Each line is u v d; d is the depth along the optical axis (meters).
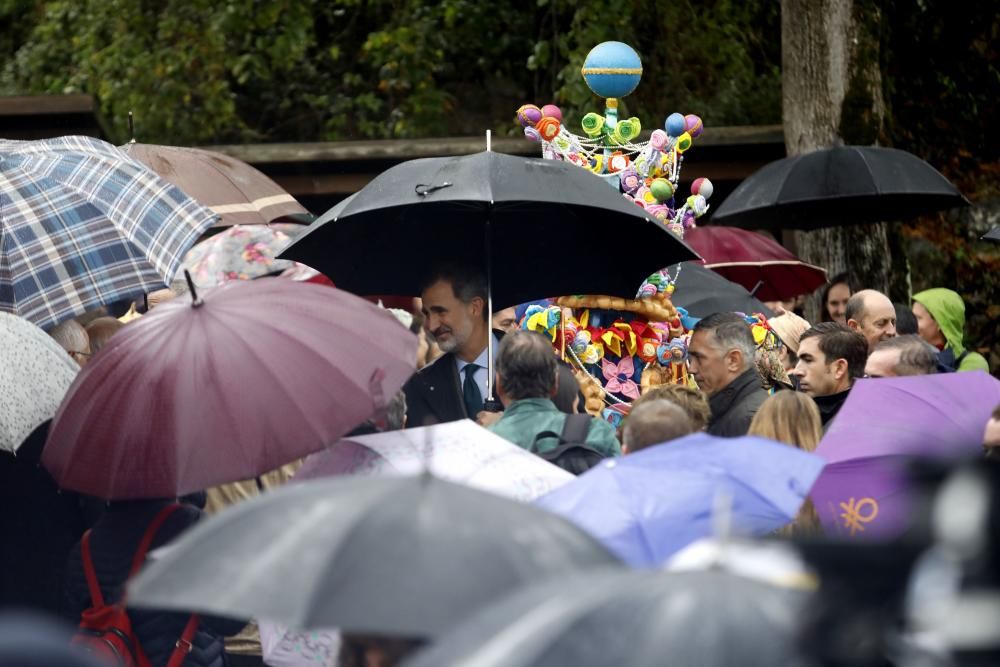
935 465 3.95
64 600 8.80
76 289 10.97
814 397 12.20
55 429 8.83
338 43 34.69
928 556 3.85
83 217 11.26
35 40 35.16
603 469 7.71
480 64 33.59
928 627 3.75
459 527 5.56
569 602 4.38
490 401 11.59
